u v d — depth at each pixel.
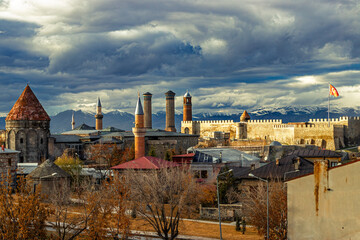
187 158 108.94
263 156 138.62
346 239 34.09
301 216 35.59
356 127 181.38
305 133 181.00
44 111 144.50
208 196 86.50
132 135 168.25
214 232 72.56
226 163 104.50
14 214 56.28
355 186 34.19
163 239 65.81
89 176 105.19
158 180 71.38
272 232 60.62
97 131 176.00
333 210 34.69
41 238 56.91
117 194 64.38
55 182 87.69
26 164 109.19
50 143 147.75
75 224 60.50
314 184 35.38
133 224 73.56
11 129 139.38
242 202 80.75
